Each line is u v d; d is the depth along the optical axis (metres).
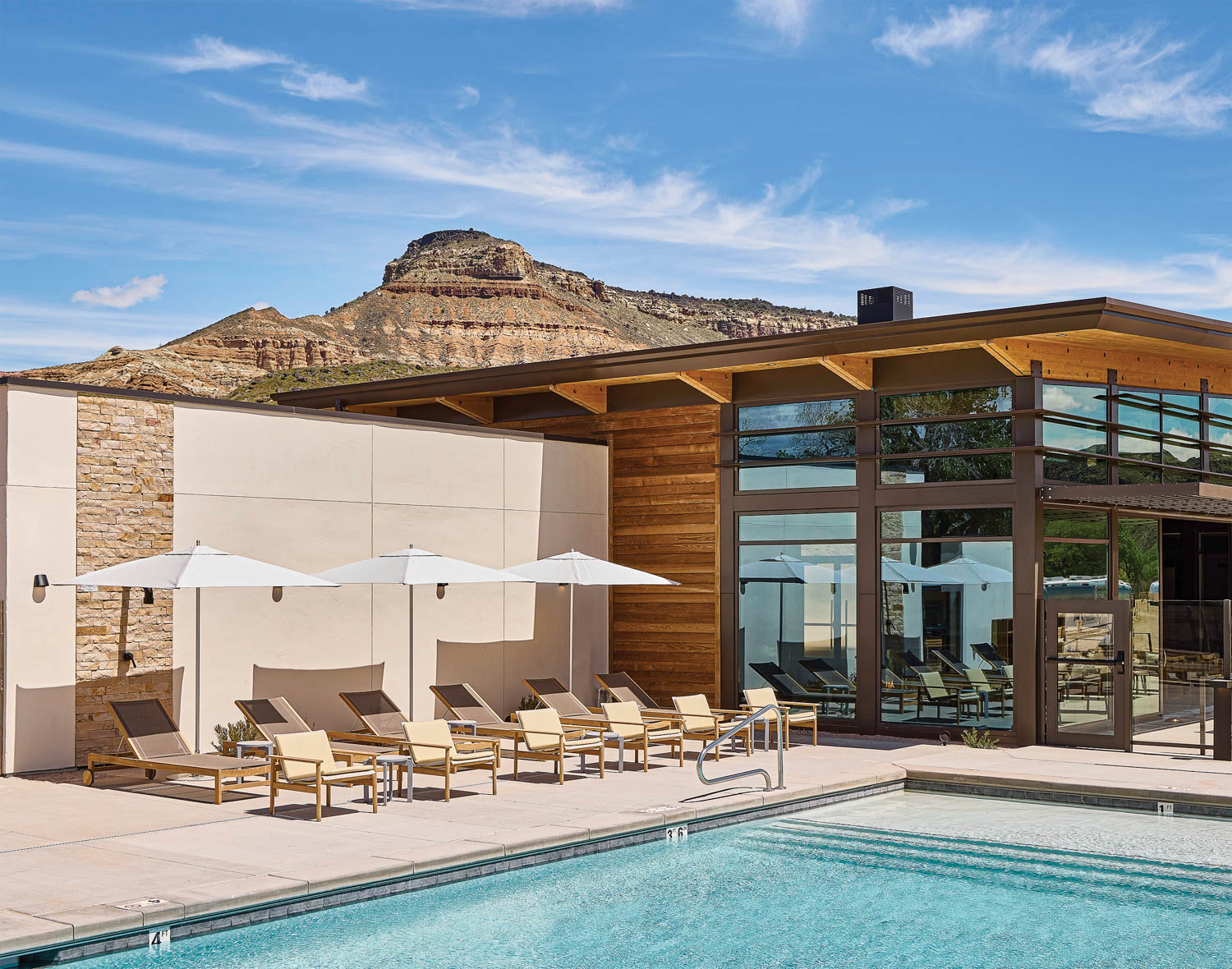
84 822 10.86
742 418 18.92
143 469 14.38
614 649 20.02
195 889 8.15
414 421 17.20
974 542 16.58
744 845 10.90
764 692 16.67
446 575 14.64
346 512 16.36
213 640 14.88
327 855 9.36
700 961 7.65
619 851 10.62
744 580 18.77
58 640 13.63
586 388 20.16
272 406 15.63
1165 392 17.78
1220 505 16.91
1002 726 16.27
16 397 13.39
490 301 163.50
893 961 7.71
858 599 17.53
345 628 16.25
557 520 19.25
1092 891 9.46
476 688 17.81
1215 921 8.68
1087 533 16.98
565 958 7.68
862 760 14.75
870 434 17.50
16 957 6.99
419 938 7.98
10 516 13.30
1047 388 16.33
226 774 11.66
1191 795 12.16
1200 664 14.91
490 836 10.12
